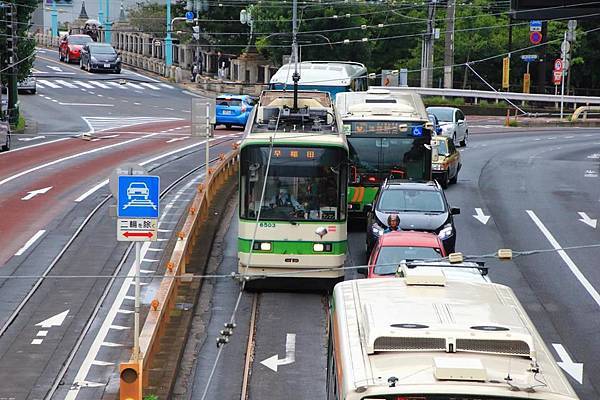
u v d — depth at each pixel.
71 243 49.97
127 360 33.69
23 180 69.12
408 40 150.88
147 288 42.62
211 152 87.19
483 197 67.44
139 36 189.62
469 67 150.50
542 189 71.56
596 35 160.25
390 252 40.50
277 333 37.81
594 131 121.38
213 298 42.50
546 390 16.41
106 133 101.75
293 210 42.75
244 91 149.25
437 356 17.73
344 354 18.48
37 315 38.53
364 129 57.16
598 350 35.78
